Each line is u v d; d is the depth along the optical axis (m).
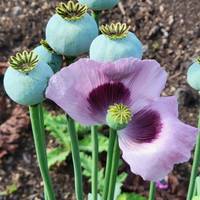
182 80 1.30
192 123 1.23
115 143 0.54
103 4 0.62
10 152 1.21
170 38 1.38
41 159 0.62
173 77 1.31
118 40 0.53
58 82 0.49
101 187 1.08
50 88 0.49
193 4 1.43
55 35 0.55
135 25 1.41
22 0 1.46
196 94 1.26
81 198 0.71
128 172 1.14
